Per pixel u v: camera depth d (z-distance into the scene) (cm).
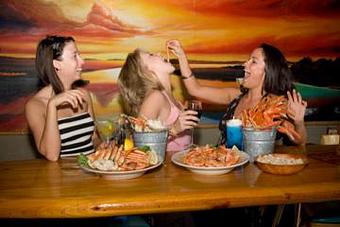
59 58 180
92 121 197
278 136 194
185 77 242
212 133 312
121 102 295
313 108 333
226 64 312
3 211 104
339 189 119
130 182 124
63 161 157
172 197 108
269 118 149
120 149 137
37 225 144
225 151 141
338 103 336
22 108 281
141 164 129
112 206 104
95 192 113
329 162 151
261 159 140
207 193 111
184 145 179
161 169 141
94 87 291
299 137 172
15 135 281
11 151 282
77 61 187
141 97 183
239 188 116
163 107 173
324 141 199
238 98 219
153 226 184
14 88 279
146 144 146
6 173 137
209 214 208
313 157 161
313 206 160
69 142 182
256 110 154
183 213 189
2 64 276
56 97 156
